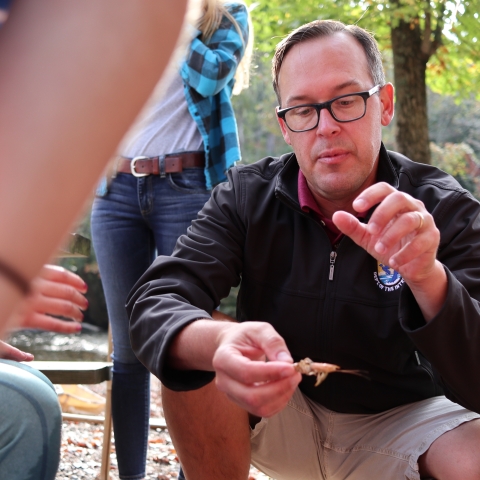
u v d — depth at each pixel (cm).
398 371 196
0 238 48
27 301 51
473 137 1491
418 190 203
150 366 162
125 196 275
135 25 50
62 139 48
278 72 215
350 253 196
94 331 1236
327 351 199
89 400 428
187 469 201
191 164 273
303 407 206
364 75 200
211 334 144
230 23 283
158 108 274
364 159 197
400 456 184
